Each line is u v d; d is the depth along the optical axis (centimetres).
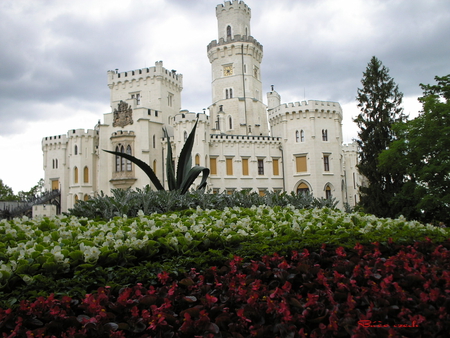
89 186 6619
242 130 7025
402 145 3728
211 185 5716
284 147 6075
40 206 5334
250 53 7350
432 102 3528
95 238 815
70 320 566
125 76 6725
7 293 634
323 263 825
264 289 654
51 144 7194
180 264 746
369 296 659
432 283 727
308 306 613
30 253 713
